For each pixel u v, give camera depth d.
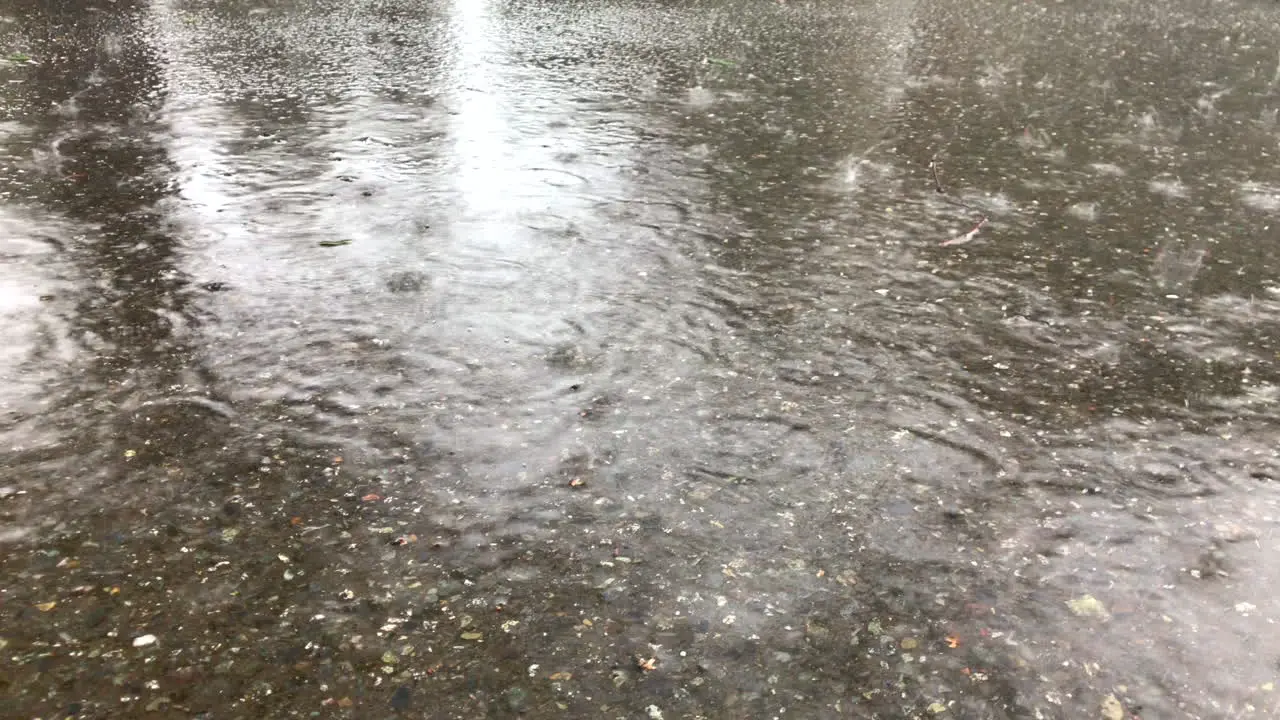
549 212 5.36
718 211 5.46
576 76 9.09
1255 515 2.84
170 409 3.32
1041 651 2.34
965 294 4.40
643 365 3.69
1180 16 13.59
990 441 3.23
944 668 2.28
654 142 6.84
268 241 4.87
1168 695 2.21
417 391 3.46
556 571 2.60
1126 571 2.61
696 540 2.72
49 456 3.03
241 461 3.04
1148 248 4.98
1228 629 2.40
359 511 2.83
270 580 2.54
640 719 2.13
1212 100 8.35
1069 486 2.99
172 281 4.36
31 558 2.59
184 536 2.70
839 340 3.94
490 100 8.00
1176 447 3.20
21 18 11.70
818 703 2.18
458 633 2.38
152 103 7.68
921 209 5.55
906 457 3.13
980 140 7.04
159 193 5.57
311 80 8.70
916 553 2.68
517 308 4.14
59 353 3.67
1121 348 3.91
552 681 2.23
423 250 4.78
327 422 3.27
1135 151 6.79
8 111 7.32
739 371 3.67
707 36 11.52
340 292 4.28
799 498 2.92
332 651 2.31
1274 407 3.46
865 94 8.50
